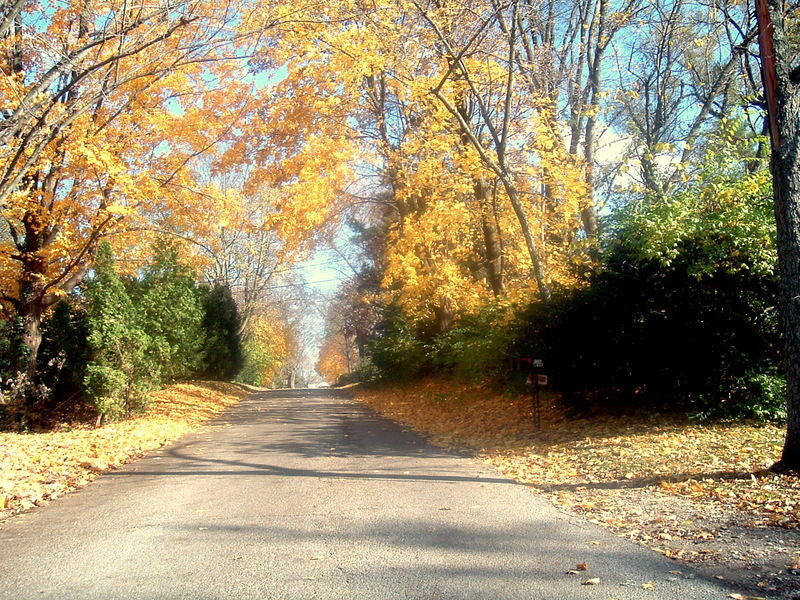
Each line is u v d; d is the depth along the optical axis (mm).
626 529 6082
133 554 5652
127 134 16875
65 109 13328
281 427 16672
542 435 12633
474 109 20250
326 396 34625
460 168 18156
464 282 21188
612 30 18719
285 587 4711
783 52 7594
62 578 5055
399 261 21109
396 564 5176
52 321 18266
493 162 16047
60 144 14820
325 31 15438
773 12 7664
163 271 22875
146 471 10211
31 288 17641
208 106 18328
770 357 10930
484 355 16859
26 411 16625
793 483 6883
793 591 4270
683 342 11516
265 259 43531
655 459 9047
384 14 15312
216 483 8938
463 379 20938
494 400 18672
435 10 15750
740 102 10875
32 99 11398
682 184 12312
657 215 10570
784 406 10656
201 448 12719
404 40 15711
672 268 11086
